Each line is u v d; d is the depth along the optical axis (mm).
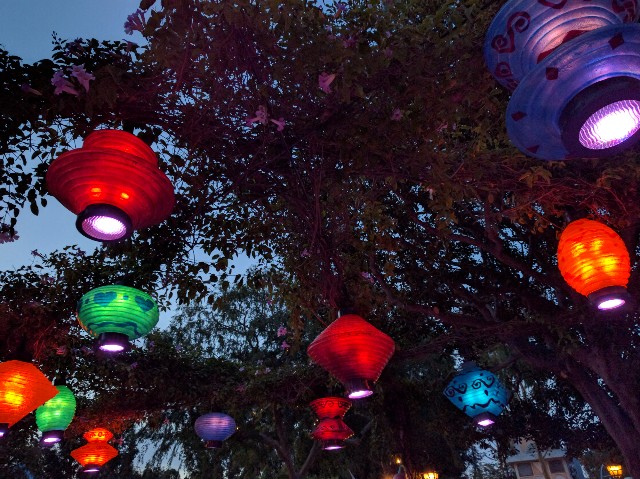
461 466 11945
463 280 8523
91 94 2672
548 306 7902
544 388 10055
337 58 2717
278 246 5066
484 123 3500
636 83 1832
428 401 8977
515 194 4031
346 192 4086
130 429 15047
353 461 13906
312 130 3182
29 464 14930
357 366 3527
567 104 1949
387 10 2984
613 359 7305
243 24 2639
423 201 7031
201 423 8492
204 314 15727
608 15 2047
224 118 3166
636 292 6078
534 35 2148
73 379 7871
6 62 2629
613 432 7508
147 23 2520
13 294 5770
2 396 4391
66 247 5996
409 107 3045
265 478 15336
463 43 2775
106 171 2266
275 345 15469
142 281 4496
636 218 4188
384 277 7898
